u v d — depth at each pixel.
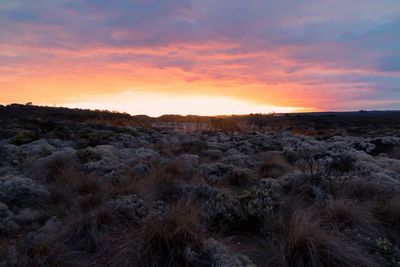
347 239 4.10
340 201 4.93
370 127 39.41
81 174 7.17
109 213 4.71
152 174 7.45
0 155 9.91
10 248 3.69
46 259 3.56
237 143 17.33
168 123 51.06
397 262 3.63
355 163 8.02
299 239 3.72
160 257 3.71
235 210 4.89
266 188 5.86
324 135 29.70
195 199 5.93
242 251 4.07
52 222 4.66
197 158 11.29
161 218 4.33
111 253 3.94
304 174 6.61
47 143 13.23
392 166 8.92
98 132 18.00
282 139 20.78
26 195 5.86
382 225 4.71
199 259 3.62
